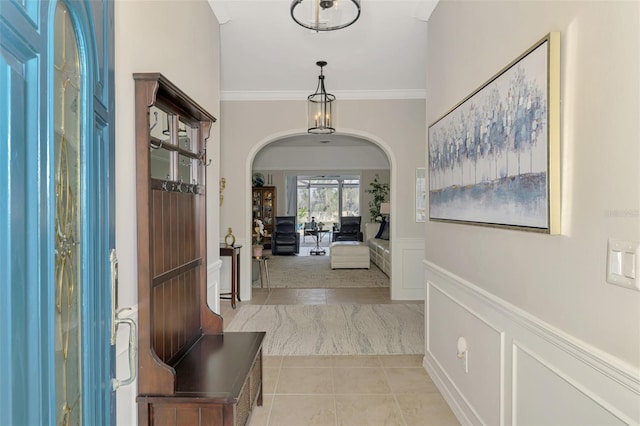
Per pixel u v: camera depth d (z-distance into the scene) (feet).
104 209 4.02
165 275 6.05
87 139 3.50
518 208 5.29
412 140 17.78
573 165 4.28
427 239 10.09
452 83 8.14
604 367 3.76
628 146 3.49
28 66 2.46
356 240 36.65
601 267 3.85
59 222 3.01
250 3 9.74
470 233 7.19
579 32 4.17
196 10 8.38
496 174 5.94
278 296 18.80
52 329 2.76
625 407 3.54
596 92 3.91
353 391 9.14
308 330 13.71
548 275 4.75
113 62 4.38
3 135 2.19
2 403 2.18
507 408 5.82
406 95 17.65
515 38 5.53
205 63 9.07
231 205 17.98
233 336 7.82
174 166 6.68
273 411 8.23
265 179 37.45
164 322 6.15
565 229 4.42
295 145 35.81
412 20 10.71
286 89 17.30
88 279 3.51
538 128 4.78
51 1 2.75
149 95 5.45
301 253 36.09
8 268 2.23
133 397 5.42
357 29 11.30
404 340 12.63
